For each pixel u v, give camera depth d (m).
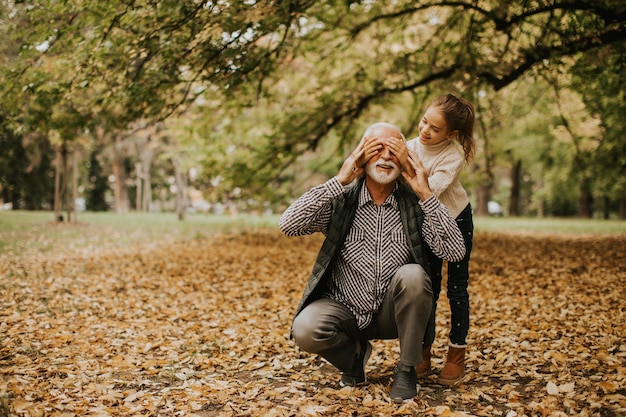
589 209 30.86
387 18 9.60
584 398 3.11
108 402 3.14
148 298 6.45
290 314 5.62
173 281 7.53
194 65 7.07
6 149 16.14
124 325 5.08
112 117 7.93
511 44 8.77
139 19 6.12
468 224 3.45
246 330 4.94
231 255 10.22
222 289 7.04
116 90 6.95
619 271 7.77
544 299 6.09
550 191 26.89
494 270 8.41
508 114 13.09
